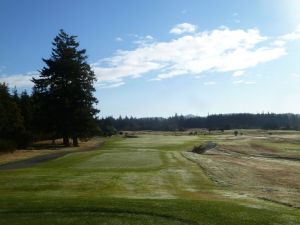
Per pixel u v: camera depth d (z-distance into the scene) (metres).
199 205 16.31
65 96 71.62
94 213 15.15
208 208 15.80
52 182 24.89
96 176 27.66
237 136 102.00
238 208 16.14
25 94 86.00
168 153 49.81
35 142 81.94
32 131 79.94
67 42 75.00
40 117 72.69
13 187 23.34
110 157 44.31
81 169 33.12
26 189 22.86
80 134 71.25
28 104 83.81
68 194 21.00
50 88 73.19
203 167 34.78
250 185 25.58
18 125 65.38
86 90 73.31
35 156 46.69
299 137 89.69
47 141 87.06
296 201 19.55
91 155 46.78
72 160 41.34
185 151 57.94
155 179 27.11
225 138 91.25
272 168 36.31
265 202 18.88
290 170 35.00
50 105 71.56
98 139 98.12
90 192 21.94
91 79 74.44
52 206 16.00
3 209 15.70
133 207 15.77
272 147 65.19
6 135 63.91
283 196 21.05
